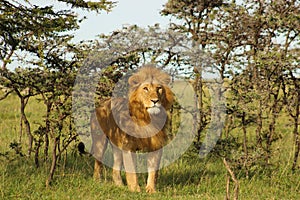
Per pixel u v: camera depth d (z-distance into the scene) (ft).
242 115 83.97
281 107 86.99
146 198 69.92
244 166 81.66
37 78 72.69
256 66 81.35
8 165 83.51
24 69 73.05
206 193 73.87
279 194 75.00
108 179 82.74
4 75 72.18
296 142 89.40
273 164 86.28
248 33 84.69
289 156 95.61
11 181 73.46
